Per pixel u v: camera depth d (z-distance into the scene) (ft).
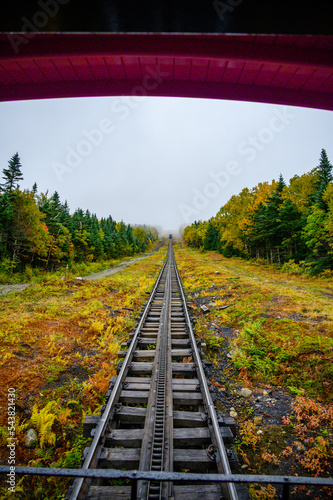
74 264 123.44
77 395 15.58
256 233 104.88
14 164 89.81
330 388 15.30
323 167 87.40
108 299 39.17
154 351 19.83
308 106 9.49
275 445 12.07
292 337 21.79
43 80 8.83
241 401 15.24
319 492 9.87
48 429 12.43
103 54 7.73
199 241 252.83
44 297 38.22
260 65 8.18
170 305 35.19
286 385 16.39
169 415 12.12
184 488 8.77
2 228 81.56
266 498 9.62
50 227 108.58
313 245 75.46
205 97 9.62
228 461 9.54
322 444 11.48
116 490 8.66
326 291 44.16
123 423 13.24
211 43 7.70
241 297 36.96
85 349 21.62
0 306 31.60
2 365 17.43
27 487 10.27
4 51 7.56
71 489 8.48
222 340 23.27
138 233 304.50
